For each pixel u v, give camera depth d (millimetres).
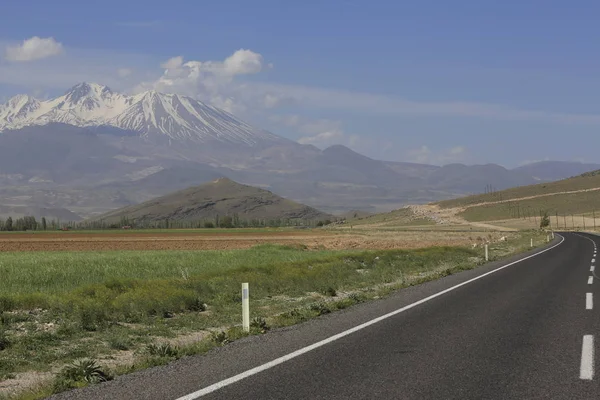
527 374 8648
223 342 11398
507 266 31250
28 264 35281
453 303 16641
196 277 25109
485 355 9922
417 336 11664
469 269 30156
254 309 17047
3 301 16516
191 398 7574
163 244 76875
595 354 9930
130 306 15766
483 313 14680
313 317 14617
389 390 7859
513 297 17906
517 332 12039
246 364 9469
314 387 8023
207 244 76125
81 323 13812
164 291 18250
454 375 8609
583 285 21328
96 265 34625
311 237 97375
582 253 43750
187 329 13867
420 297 18188
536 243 63812
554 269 28906
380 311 15250
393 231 135500
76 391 8141
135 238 99125
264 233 125500
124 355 11234
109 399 7664
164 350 10430
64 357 10922
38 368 10117
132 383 8484
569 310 15117
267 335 12188
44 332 13062
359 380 8367
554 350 10273
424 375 8617
